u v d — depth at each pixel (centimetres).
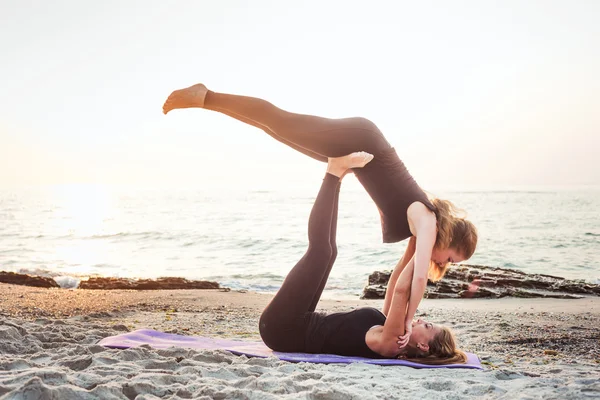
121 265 1914
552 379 343
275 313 430
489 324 714
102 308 797
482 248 2252
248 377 317
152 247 2452
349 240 2502
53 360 356
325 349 425
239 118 447
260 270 1762
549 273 1656
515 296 1133
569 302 1028
